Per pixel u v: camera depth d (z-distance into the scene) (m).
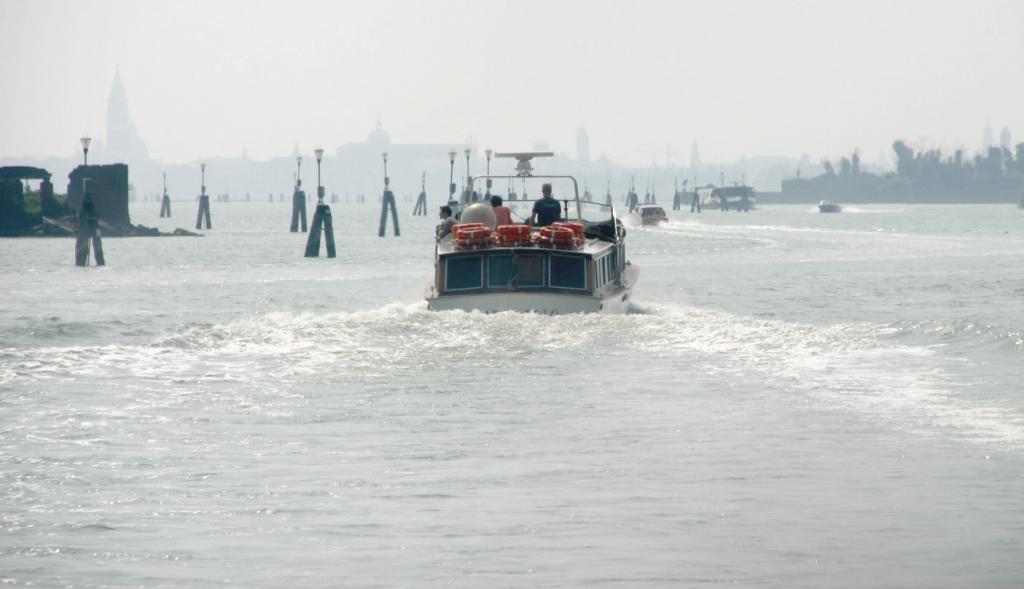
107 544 37.88
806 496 43.47
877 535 38.06
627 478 46.84
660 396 66.94
